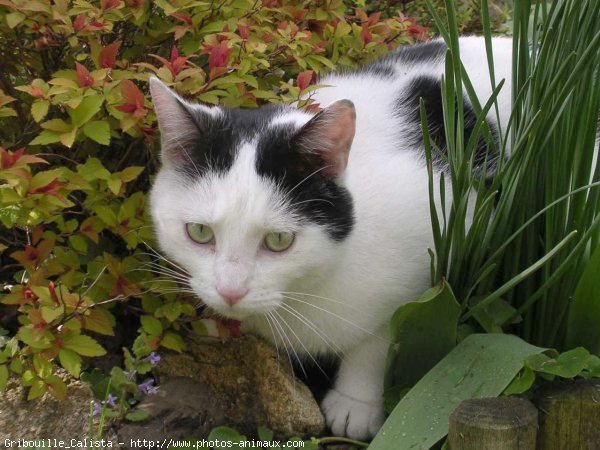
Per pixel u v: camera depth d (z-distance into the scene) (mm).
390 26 732
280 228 539
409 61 688
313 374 639
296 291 571
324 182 550
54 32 596
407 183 593
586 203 556
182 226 552
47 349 549
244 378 602
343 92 647
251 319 604
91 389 579
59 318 554
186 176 552
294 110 593
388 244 577
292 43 631
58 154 634
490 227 557
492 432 488
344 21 702
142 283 603
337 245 557
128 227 590
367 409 597
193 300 609
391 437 518
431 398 528
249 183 535
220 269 537
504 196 551
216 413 587
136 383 591
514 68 549
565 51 529
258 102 680
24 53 637
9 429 562
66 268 594
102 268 597
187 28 609
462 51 691
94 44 595
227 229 536
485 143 621
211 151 548
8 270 654
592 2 523
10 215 558
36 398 571
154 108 556
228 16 636
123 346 633
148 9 620
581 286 550
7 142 635
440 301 542
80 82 561
